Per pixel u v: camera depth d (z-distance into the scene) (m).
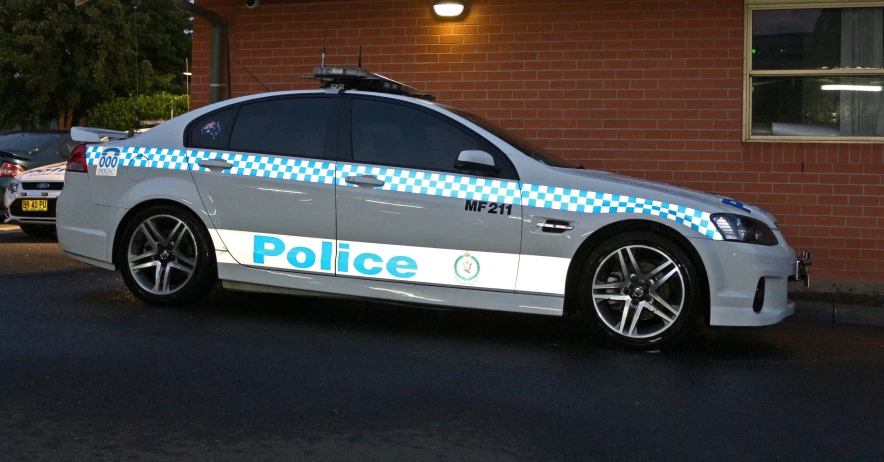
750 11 8.74
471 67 9.40
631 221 5.84
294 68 9.91
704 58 8.80
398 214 6.11
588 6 9.05
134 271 6.74
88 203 6.85
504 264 5.96
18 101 33.09
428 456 3.77
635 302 5.87
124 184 6.73
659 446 4.00
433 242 6.06
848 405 4.77
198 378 4.85
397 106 6.35
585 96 9.09
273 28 9.95
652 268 5.94
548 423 4.29
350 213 6.20
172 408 4.32
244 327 6.21
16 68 31.86
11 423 4.04
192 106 10.24
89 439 3.86
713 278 5.74
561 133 9.16
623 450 3.93
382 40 9.65
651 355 5.82
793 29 8.73
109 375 4.86
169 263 6.71
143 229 6.68
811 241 8.58
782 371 5.52
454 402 4.58
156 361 5.18
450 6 9.28
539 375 5.20
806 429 4.32
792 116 8.77
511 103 9.30
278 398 4.54
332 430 4.07
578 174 6.05
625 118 8.98
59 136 14.23
